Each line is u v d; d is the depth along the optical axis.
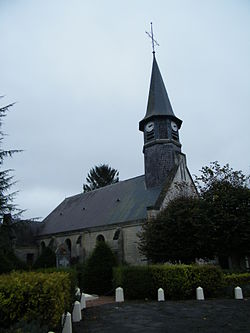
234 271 15.53
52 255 27.14
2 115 18.94
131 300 13.29
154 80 30.17
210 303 11.40
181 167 27.72
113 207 29.02
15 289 6.03
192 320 8.56
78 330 7.82
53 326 6.48
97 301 13.80
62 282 7.48
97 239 27.84
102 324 8.45
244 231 16.44
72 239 30.36
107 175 51.47
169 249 18.16
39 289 6.21
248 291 13.33
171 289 12.98
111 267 17.09
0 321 5.80
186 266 13.43
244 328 7.53
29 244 34.06
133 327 7.96
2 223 17.53
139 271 13.71
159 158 27.22
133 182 30.62
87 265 17.67
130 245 24.77
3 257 18.83
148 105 29.67
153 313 9.77
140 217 24.58
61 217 35.28
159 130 27.98
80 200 36.03
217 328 7.58
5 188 17.72
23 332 5.14
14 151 18.55
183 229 18.00
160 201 24.28
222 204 17.38
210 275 13.30
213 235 17.03
